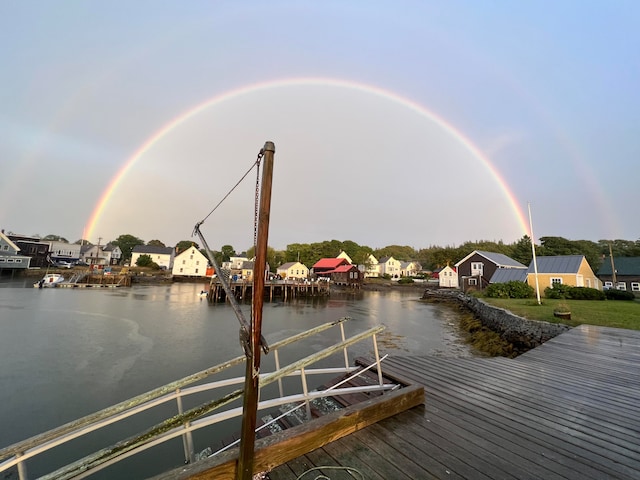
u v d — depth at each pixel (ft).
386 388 12.61
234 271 220.23
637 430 10.48
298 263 231.30
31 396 27.68
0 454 5.84
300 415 12.66
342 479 7.59
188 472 6.51
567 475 8.00
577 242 174.50
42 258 193.26
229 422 22.82
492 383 14.99
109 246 268.00
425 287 183.42
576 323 37.37
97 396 28.04
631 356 21.15
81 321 61.36
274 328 62.44
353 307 102.22
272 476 7.63
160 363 37.88
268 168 6.52
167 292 130.82
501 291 83.82
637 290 109.91
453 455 8.75
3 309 71.82
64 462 18.74
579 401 12.92
